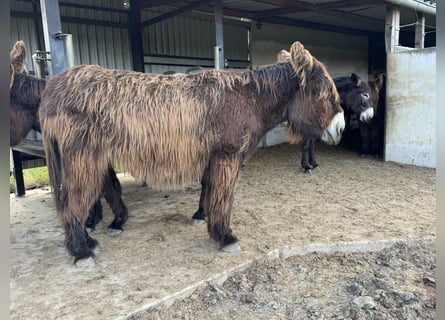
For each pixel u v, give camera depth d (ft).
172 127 8.34
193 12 24.94
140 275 8.21
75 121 8.09
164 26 23.56
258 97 9.21
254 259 8.82
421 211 12.35
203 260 8.87
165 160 8.48
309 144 18.66
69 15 19.16
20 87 10.97
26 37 18.04
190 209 13.07
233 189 9.13
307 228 10.83
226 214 9.11
